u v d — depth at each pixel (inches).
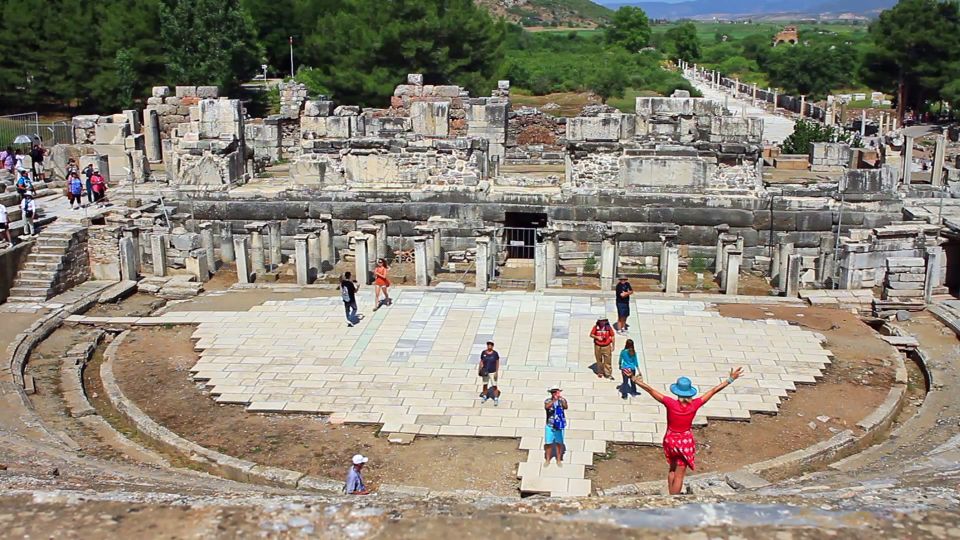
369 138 1346.0
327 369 870.4
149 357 920.3
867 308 1046.4
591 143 1286.9
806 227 1246.3
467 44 2368.4
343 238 1342.3
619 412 767.1
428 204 1314.0
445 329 971.3
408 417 765.3
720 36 6894.7
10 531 263.9
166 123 1926.7
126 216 1223.5
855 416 763.4
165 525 267.1
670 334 948.6
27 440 678.5
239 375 860.6
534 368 864.3
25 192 1195.3
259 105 2464.3
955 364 885.8
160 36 2439.7
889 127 2448.3
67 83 2364.7
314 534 262.1
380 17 2335.1
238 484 565.6
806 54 3735.2
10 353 912.9
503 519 266.7
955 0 2851.9
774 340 931.3
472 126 1594.5
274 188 1382.9
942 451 621.3
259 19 2878.9
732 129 1295.5
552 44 4279.0
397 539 258.5
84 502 281.6
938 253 1035.3
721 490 584.1
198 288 1145.4
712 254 1266.0
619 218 1278.3
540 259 1096.2
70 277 1146.7
